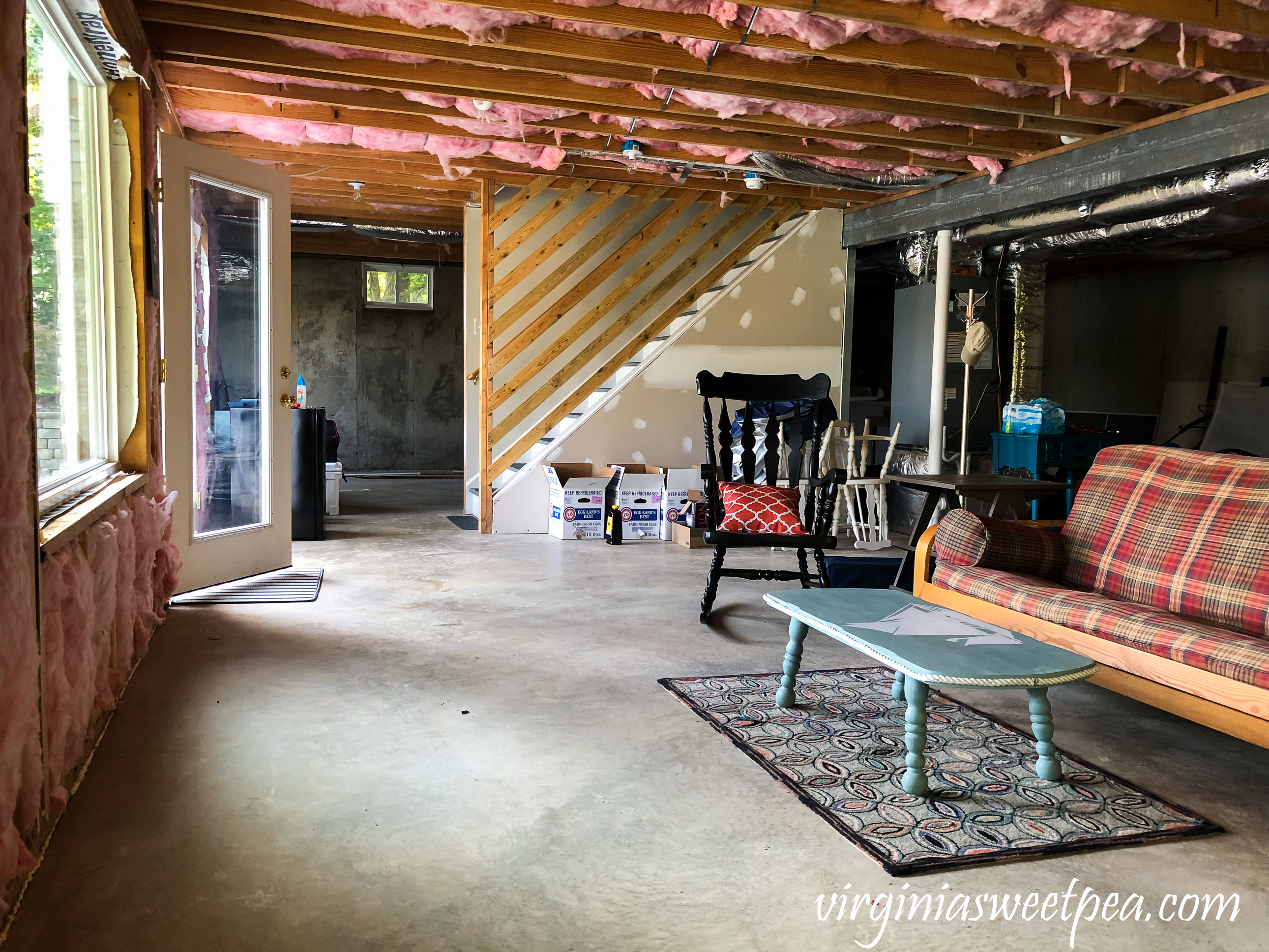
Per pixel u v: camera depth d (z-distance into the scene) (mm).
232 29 3572
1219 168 4293
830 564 4746
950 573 3197
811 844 1972
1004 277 6340
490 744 2494
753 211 6961
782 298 6977
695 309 6836
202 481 4496
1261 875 1886
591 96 4418
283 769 2299
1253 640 2219
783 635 3768
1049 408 5547
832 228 7059
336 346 11172
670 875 1826
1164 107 4395
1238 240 7207
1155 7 3170
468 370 7090
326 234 9531
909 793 2225
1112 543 3141
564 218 7004
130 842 1901
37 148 2453
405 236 8398
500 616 3965
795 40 3621
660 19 3438
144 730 2535
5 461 1506
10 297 1542
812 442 4344
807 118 4668
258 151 5750
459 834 1974
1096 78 3963
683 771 2346
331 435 7230
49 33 2580
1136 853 1973
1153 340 9180
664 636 3703
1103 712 2920
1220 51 3674
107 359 3203
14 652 1549
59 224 2758
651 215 7176
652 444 6742
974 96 4246
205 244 4434
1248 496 2783
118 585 2852
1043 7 3273
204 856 1854
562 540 6117
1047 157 5082
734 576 3971
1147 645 2379
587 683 3057
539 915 1671
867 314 10797
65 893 1695
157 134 3791
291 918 1638
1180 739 2682
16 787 1567
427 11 3500
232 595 4203
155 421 3561
